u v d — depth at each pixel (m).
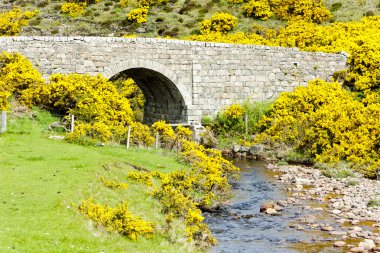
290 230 21.89
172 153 34.84
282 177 33.88
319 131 39.25
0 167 23.17
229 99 48.50
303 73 50.47
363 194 28.25
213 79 48.06
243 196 28.56
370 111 39.69
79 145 32.44
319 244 19.78
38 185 20.31
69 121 37.22
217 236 21.05
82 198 19.38
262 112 47.81
